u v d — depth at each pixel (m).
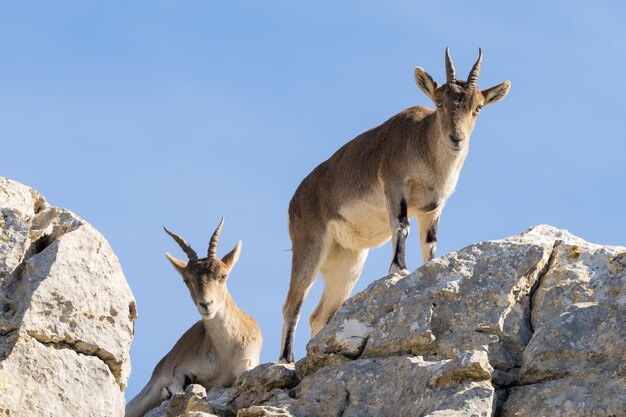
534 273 29.05
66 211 27.75
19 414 23.98
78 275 25.84
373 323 29.25
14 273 25.89
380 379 27.27
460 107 40.12
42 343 24.97
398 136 41.88
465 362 25.17
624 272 28.31
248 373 30.55
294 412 26.97
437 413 24.12
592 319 26.36
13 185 28.02
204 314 43.16
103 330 25.88
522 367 26.28
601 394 24.45
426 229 41.59
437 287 29.16
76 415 24.78
